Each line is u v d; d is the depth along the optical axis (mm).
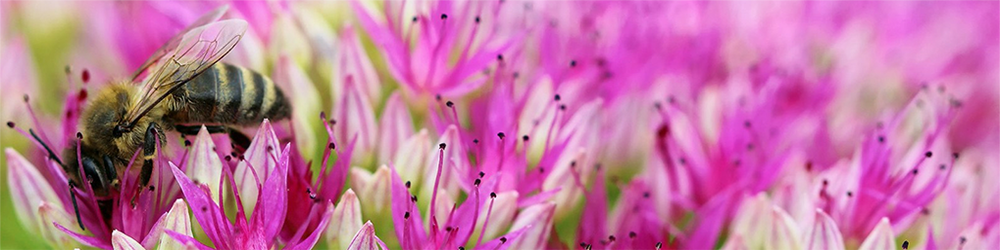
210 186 125
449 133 130
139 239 126
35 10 155
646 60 152
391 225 130
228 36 128
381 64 139
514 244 130
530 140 135
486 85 140
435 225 127
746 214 135
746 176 141
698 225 139
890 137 142
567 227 139
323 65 139
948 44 168
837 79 157
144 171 126
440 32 136
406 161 131
